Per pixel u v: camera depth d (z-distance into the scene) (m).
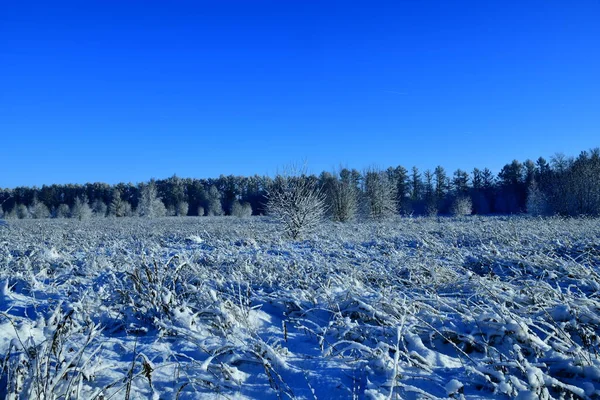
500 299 5.57
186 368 3.82
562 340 4.32
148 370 3.38
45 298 6.71
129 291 5.73
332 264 8.51
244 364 4.03
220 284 6.64
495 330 4.52
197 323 5.04
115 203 66.06
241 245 13.99
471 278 6.60
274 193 19.61
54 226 29.39
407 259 8.90
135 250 11.65
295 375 3.74
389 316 5.06
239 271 7.94
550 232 14.38
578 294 6.09
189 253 10.14
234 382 3.62
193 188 92.75
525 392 3.15
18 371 3.12
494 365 3.70
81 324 5.12
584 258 9.62
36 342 4.18
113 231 22.16
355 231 19.62
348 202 28.78
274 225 22.77
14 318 4.90
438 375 3.71
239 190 92.94
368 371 3.67
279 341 4.76
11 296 6.59
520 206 68.56
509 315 4.62
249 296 6.59
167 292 5.44
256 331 5.10
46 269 8.95
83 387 3.29
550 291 5.64
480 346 4.49
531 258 8.98
